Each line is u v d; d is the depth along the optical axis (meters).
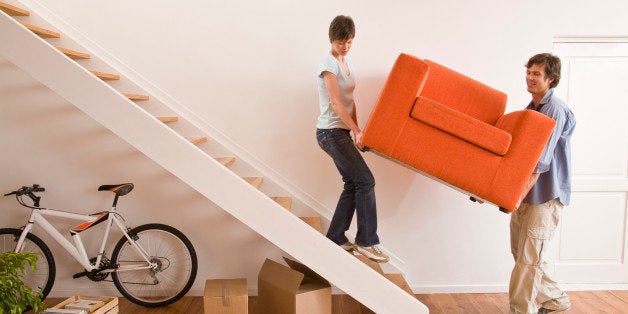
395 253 3.61
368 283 2.62
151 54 3.44
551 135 2.69
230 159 3.33
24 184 3.48
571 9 3.45
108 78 3.27
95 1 3.39
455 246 3.60
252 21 3.43
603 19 3.45
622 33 3.46
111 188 3.27
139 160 3.49
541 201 2.83
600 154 3.62
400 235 3.59
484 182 2.62
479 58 3.47
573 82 3.57
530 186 2.72
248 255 3.56
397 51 3.45
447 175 2.64
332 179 3.54
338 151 2.82
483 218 3.57
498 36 3.45
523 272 2.89
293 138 3.52
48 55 2.43
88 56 3.33
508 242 3.59
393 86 2.59
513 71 3.48
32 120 3.43
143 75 3.46
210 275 3.58
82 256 3.24
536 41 3.47
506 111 3.51
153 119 2.48
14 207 3.49
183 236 3.42
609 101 3.58
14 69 3.38
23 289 2.38
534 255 2.86
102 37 3.42
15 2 3.34
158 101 3.44
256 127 3.51
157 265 3.39
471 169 2.62
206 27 3.43
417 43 3.45
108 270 3.28
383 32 3.44
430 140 2.62
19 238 3.25
